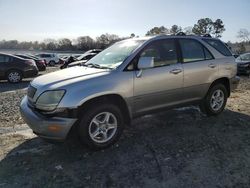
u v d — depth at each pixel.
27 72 14.50
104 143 4.59
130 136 5.22
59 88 4.23
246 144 4.88
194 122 5.98
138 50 4.94
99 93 4.37
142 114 5.06
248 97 8.80
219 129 5.58
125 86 4.67
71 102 4.17
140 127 5.68
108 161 4.29
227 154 4.50
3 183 3.75
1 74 14.00
